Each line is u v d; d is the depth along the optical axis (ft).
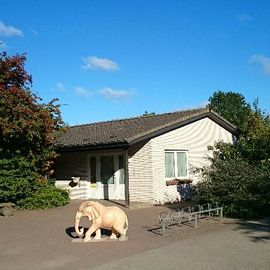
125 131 64.23
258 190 47.47
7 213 52.06
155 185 61.00
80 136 70.59
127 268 26.03
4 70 57.77
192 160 68.49
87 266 26.96
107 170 68.08
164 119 68.39
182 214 41.75
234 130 77.82
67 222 45.70
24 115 54.60
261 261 26.66
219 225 41.19
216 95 157.48
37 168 61.26
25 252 31.81
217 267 25.54
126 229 35.81
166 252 29.96
